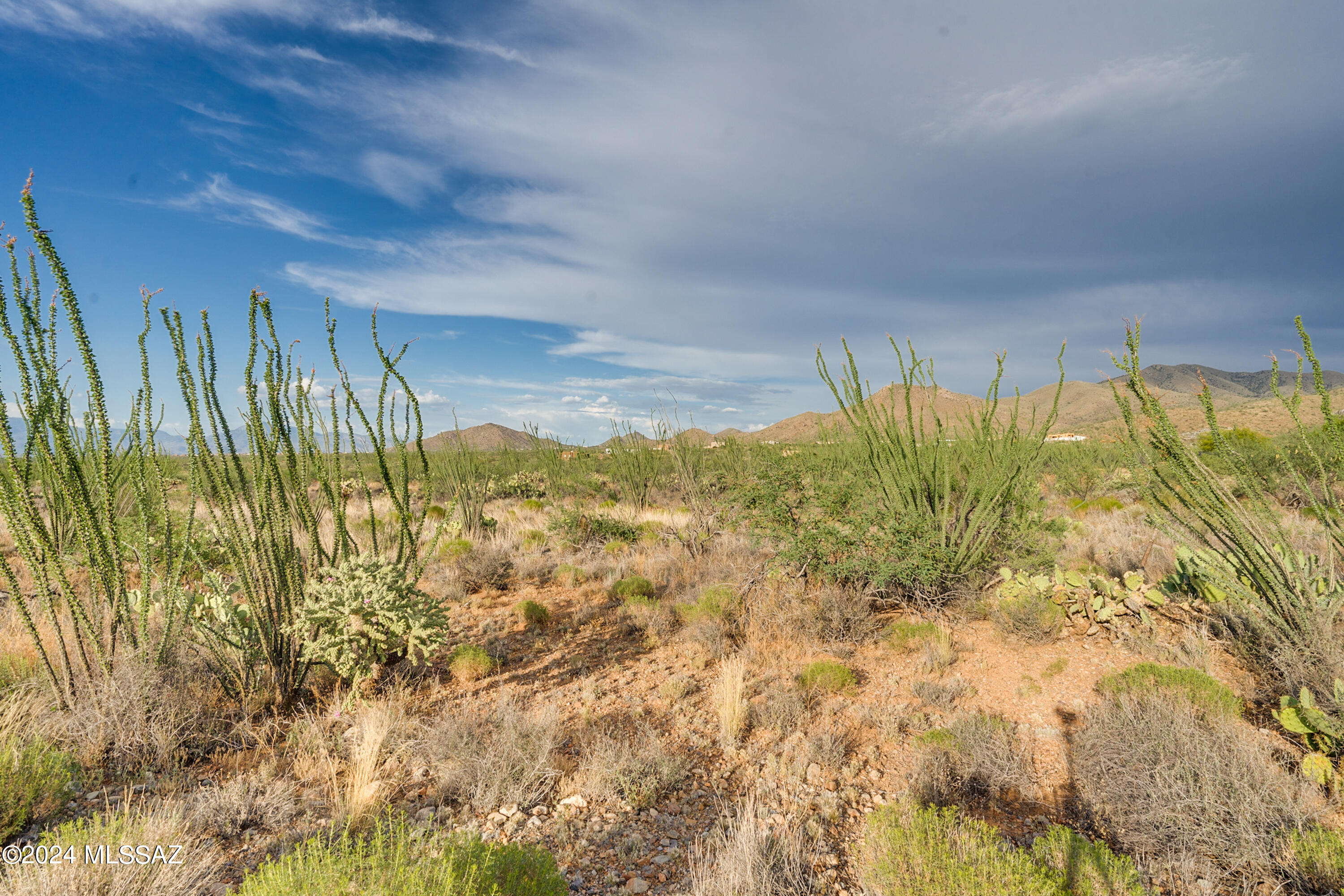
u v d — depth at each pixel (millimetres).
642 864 3182
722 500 10086
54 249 3877
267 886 2217
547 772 3934
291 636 4953
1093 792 3684
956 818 3363
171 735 3963
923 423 7664
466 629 7082
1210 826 3086
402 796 3738
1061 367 6977
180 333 4426
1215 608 5359
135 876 2623
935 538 6816
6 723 3785
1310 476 10047
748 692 5254
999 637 5996
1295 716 3771
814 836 3412
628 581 8398
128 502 6520
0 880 2613
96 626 4281
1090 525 11180
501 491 19375
